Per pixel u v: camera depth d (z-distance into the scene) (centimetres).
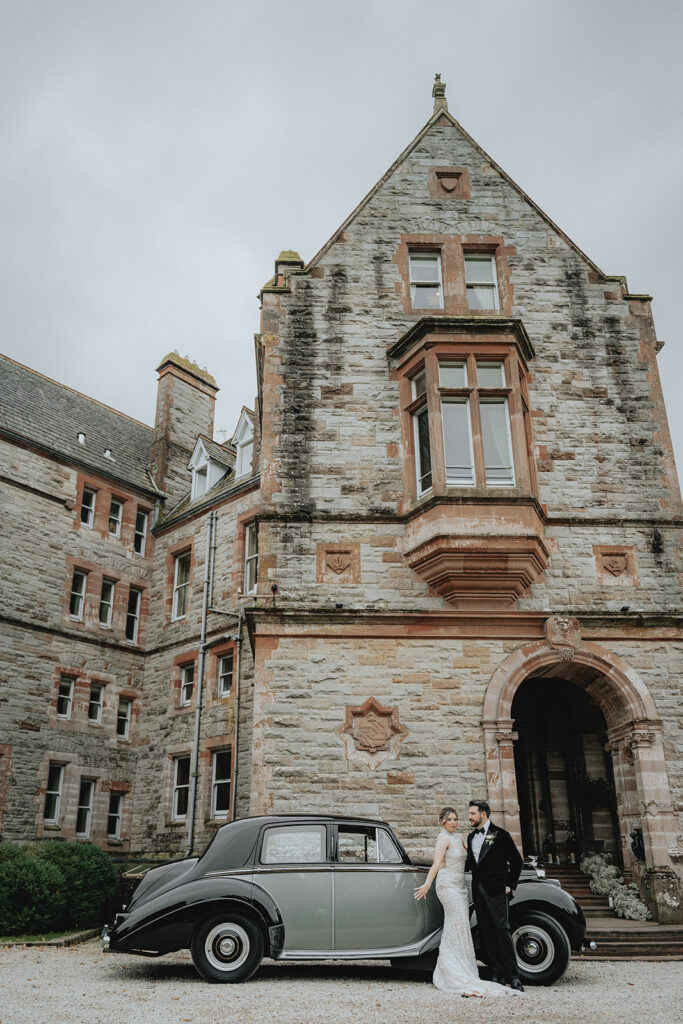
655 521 1455
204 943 813
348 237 1622
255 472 2106
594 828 1625
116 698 2159
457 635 1346
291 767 1265
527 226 1653
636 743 1313
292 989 765
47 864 1426
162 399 2591
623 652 1363
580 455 1492
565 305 1598
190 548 2255
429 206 1656
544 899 850
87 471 2239
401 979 843
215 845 868
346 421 1487
